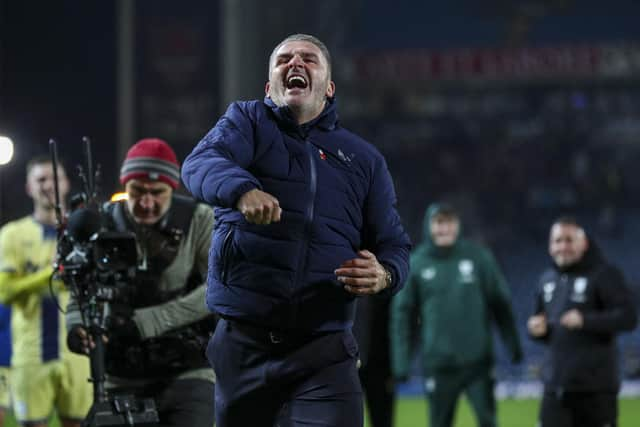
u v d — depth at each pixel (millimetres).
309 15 120500
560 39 142750
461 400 54875
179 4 86812
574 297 26969
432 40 144250
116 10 84312
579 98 140500
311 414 13695
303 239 13523
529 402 57156
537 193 127938
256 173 13641
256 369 13781
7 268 24562
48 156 25125
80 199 18844
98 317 17594
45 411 24688
